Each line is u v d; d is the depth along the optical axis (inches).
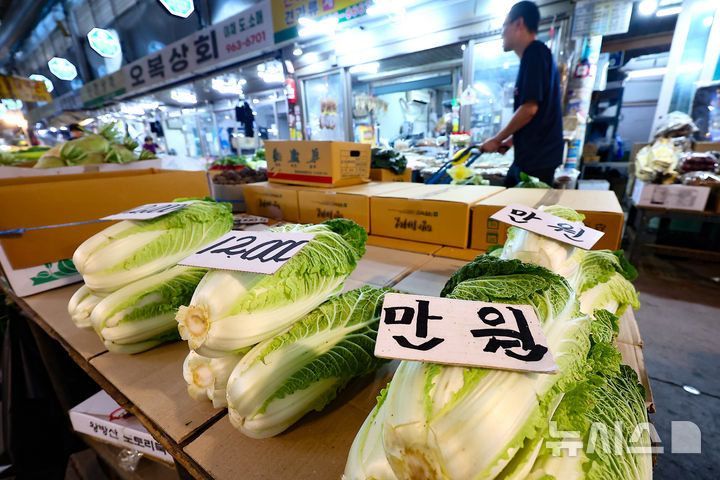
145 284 45.3
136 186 71.3
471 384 22.7
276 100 344.5
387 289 48.0
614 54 239.9
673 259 172.6
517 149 134.8
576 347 28.1
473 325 26.5
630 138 327.6
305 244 36.4
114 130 102.3
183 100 358.9
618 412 27.3
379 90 324.2
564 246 40.6
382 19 203.2
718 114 188.4
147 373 42.6
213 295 31.7
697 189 140.3
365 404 37.0
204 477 30.0
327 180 101.1
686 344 106.1
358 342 37.8
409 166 190.5
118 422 62.4
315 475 29.5
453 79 280.7
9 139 514.9
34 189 60.2
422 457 21.7
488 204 70.0
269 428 31.5
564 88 171.8
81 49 415.2
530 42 127.6
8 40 457.7
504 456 20.8
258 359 32.3
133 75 338.3
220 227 58.1
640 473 24.8
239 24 238.2
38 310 58.7
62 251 65.5
